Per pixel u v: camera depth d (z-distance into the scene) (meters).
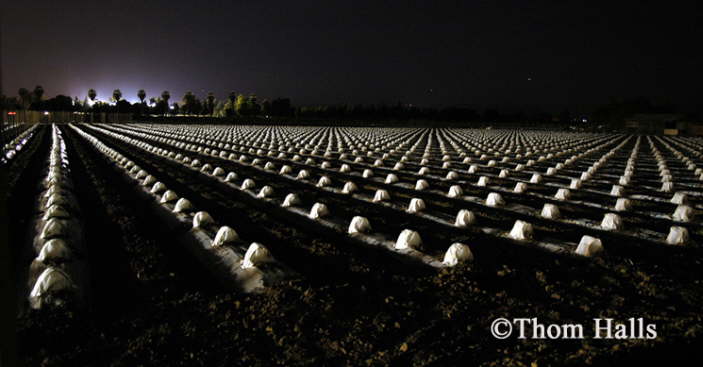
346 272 8.17
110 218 11.52
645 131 73.94
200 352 5.46
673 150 33.81
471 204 14.44
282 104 104.69
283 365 5.22
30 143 31.31
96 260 8.70
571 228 11.59
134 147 31.62
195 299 6.94
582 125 86.81
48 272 6.62
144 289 7.39
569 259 9.08
